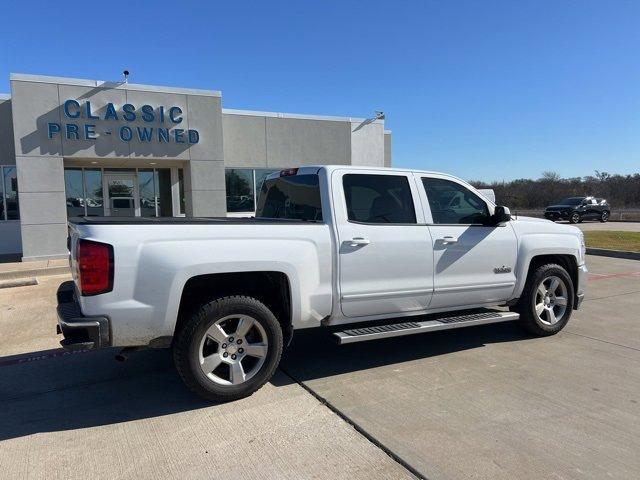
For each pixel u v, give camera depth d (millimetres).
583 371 4766
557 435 3494
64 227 13266
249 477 3029
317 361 5121
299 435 3541
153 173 16656
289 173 5297
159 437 3545
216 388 4016
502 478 2980
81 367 5066
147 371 4922
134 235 3756
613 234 19828
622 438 3447
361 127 18953
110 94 13523
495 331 6227
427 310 5145
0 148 15141
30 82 12648
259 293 4488
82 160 14094
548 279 5914
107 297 3668
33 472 3113
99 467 3162
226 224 4098
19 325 6734
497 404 4012
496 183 58594
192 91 14562
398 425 3656
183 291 4141
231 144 16828
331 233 4520
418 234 4949
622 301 7941
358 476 3025
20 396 4340
